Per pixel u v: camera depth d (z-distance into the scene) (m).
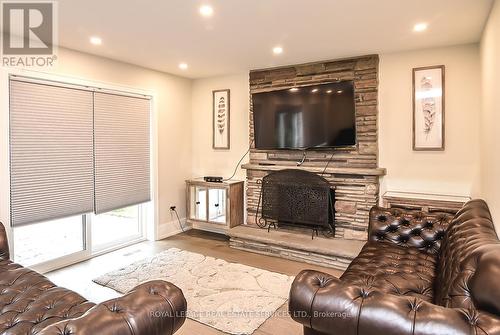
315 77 3.97
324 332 1.26
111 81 3.80
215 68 4.29
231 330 2.32
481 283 1.13
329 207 3.84
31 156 3.08
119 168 3.97
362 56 3.68
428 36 3.02
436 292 1.84
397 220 2.77
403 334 1.06
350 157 3.83
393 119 3.62
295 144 4.00
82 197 3.55
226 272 3.32
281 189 4.11
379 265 2.25
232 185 4.38
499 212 2.07
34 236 3.44
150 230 4.48
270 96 4.14
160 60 3.87
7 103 2.90
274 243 3.81
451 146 3.36
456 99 3.32
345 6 2.36
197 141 5.05
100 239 4.09
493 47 2.31
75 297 1.86
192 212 4.76
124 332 1.19
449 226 2.31
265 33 2.93
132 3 2.30
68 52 3.36
